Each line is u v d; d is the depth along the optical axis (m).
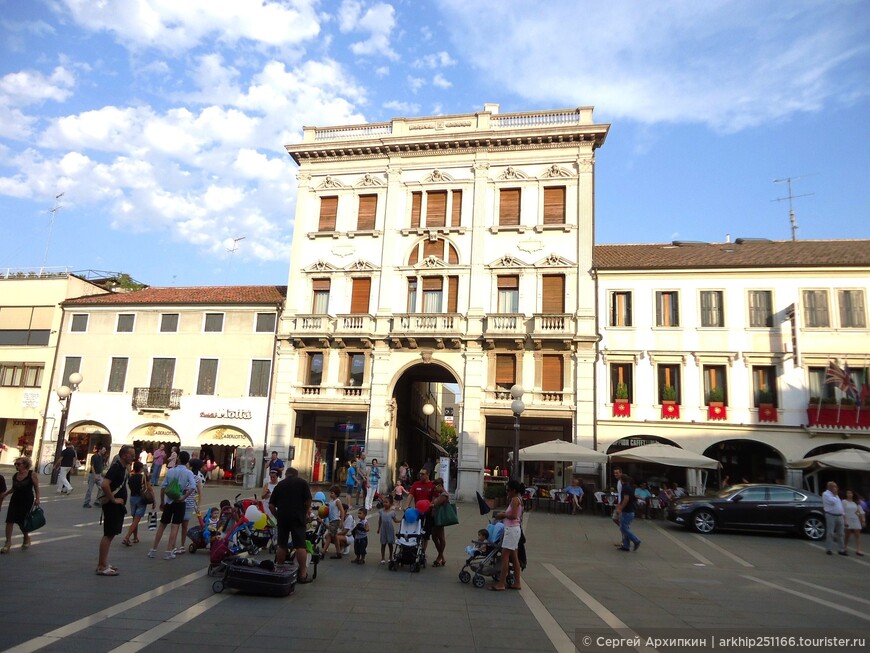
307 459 30.75
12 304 35.59
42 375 34.09
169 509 11.07
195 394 31.91
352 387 29.56
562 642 6.90
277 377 30.67
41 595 8.03
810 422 24.89
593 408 26.89
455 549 14.13
